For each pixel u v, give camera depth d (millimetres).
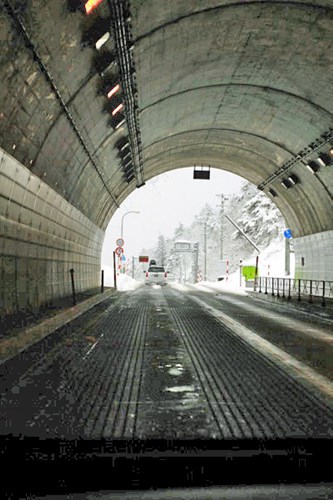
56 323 11805
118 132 17938
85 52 10367
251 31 12562
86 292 23922
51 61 9492
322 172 22172
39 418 4699
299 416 4871
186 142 27125
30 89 9578
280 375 6887
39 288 14258
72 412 4914
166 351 8758
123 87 13539
